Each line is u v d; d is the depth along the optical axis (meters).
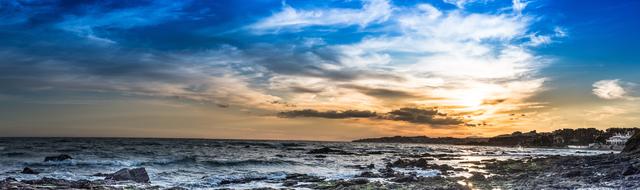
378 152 100.06
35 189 21.81
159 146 116.81
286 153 86.69
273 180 31.62
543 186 21.91
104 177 32.12
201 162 49.19
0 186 21.80
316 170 43.31
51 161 48.00
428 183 25.70
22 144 113.44
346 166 49.47
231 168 44.16
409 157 75.88
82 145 113.88
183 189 24.59
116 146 109.06
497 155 88.19
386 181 28.80
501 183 24.78
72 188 23.20
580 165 36.22
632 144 51.03
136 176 29.77
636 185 20.48
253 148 117.94
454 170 42.00
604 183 21.98
